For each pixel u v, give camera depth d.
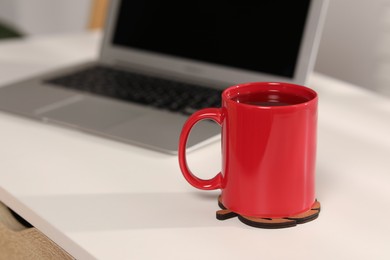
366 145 0.99
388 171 0.92
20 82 1.21
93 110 1.08
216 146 0.99
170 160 0.95
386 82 1.20
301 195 0.82
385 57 1.19
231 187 0.83
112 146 0.99
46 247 0.84
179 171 0.93
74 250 0.80
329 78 1.24
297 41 1.09
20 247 0.84
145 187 0.89
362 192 0.88
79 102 1.11
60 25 3.08
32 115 1.07
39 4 3.12
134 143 0.99
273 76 1.11
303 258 0.77
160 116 1.06
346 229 0.81
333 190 0.88
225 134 0.82
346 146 0.99
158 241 0.80
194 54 1.19
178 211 0.85
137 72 1.24
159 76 1.21
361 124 1.05
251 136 0.80
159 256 0.78
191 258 0.77
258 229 0.81
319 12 1.07
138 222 0.83
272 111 0.79
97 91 1.15
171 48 1.22
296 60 1.09
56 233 0.82
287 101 0.84
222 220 0.83
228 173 0.83
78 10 2.92
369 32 1.20
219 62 1.16
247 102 0.85
